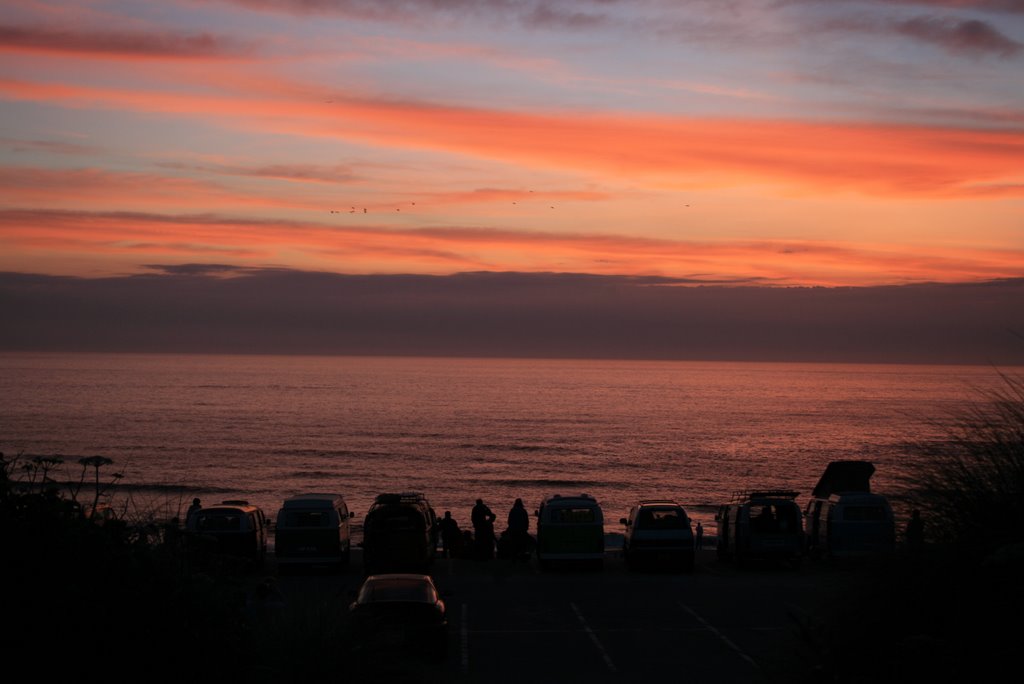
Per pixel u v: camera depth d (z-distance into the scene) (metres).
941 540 8.39
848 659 8.34
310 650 9.73
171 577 8.30
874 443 112.38
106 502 9.36
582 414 166.62
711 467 92.31
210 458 93.88
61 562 7.72
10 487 7.87
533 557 28.72
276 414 152.62
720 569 25.97
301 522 24.70
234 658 8.80
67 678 7.50
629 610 19.22
